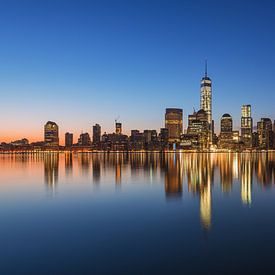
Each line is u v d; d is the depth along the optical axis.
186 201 48.75
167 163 179.00
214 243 27.33
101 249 26.25
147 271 21.66
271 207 43.09
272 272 21.16
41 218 38.00
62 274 21.36
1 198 53.56
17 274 21.45
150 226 33.47
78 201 50.16
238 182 74.81
